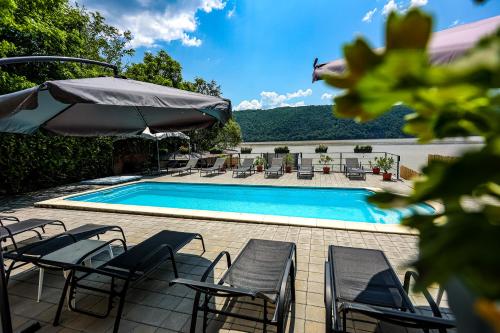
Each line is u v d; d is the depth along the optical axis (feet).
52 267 8.92
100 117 13.44
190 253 12.98
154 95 7.87
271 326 8.02
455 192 0.82
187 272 11.19
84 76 33.55
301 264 11.75
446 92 0.84
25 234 15.92
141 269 8.66
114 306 9.05
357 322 8.12
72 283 8.61
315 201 29.17
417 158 46.47
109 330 7.98
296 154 44.42
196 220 18.28
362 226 15.93
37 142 29.91
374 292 7.14
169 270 11.34
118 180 34.99
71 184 34.88
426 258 0.91
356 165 40.57
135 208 20.59
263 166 45.44
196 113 13.24
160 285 10.25
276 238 14.74
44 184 32.55
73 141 34.40
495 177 0.80
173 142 56.59
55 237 11.21
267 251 9.77
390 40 0.93
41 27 26.66
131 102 7.24
